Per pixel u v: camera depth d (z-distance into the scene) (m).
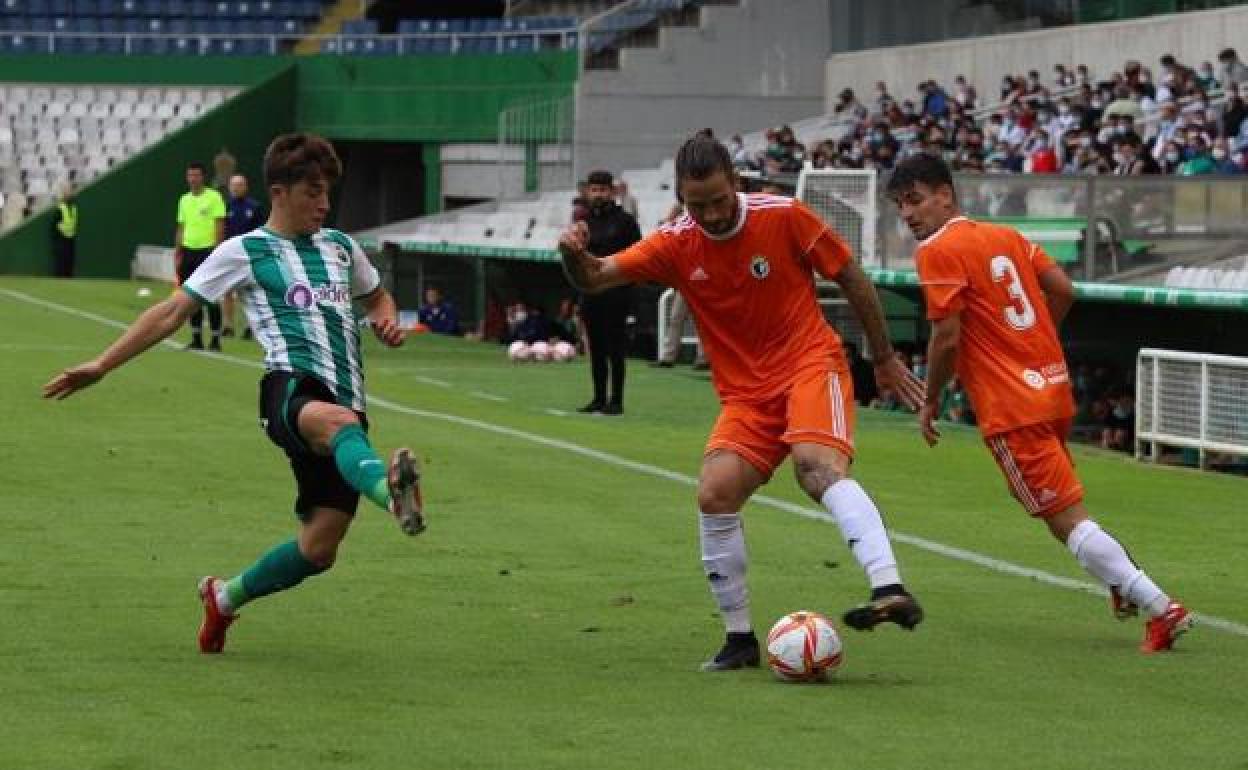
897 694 17.84
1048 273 20.75
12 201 109.50
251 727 16.31
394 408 46.00
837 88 96.06
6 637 20.14
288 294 18.44
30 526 27.83
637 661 19.23
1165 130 62.50
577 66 101.69
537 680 18.31
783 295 18.48
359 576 24.11
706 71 98.19
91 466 34.34
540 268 76.25
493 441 39.19
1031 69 81.06
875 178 53.75
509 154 102.88
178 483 32.44
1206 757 15.60
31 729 16.17
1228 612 22.64
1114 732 16.44
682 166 18.06
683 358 61.78
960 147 67.81
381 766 15.08
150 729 16.22
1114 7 77.50
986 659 19.58
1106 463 38.59
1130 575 20.03
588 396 49.69
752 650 18.92
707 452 18.72
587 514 29.69
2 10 115.69
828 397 18.33
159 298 86.50
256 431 39.81
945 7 88.06
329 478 18.44
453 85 107.00
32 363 54.72
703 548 18.80
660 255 18.61
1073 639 20.70
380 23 117.62
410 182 116.19
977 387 20.50
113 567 24.56
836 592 23.39
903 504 31.55
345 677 18.36
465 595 22.94
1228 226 47.53
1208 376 37.25
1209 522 30.33
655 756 15.45
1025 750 15.77
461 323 82.12
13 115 112.81
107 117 113.19
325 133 110.50
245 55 112.50
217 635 19.31
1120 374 48.34
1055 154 64.25
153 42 113.56
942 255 20.28
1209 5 72.81
